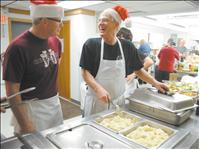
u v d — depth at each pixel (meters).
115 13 1.29
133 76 1.74
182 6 3.03
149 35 4.71
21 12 3.68
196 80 1.55
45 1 1.01
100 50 1.39
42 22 1.05
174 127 0.98
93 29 3.88
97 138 0.83
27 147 0.75
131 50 1.51
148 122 1.02
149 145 0.80
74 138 0.83
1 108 0.65
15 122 1.14
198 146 0.88
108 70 1.41
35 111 1.18
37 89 1.18
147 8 3.31
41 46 1.16
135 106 1.15
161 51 1.94
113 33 1.36
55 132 0.86
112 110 1.19
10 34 3.58
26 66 1.10
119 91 1.49
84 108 1.52
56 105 1.32
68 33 4.01
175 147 0.79
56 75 1.32
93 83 1.25
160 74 1.85
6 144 0.77
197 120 1.08
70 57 4.05
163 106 1.02
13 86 1.02
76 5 3.26
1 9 3.39
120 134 0.88
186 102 1.05
